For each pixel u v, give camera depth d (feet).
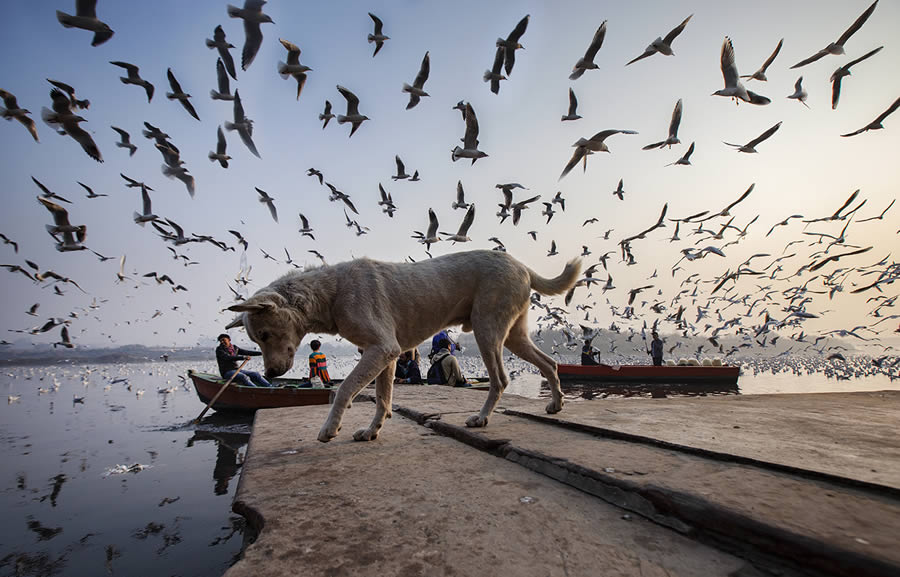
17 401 53.93
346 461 10.57
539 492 8.01
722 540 5.82
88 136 17.07
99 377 101.76
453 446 11.75
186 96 20.08
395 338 13.01
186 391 66.54
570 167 19.70
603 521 6.73
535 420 13.78
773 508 5.90
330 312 13.50
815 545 4.88
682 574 5.17
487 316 13.57
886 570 4.29
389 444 12.21
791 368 121.80
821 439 9.95
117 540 13.28
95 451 26.40
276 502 7.93
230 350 41.06
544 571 5.31
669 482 7.11
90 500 17.10
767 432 10.85
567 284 15.34
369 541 6.27
